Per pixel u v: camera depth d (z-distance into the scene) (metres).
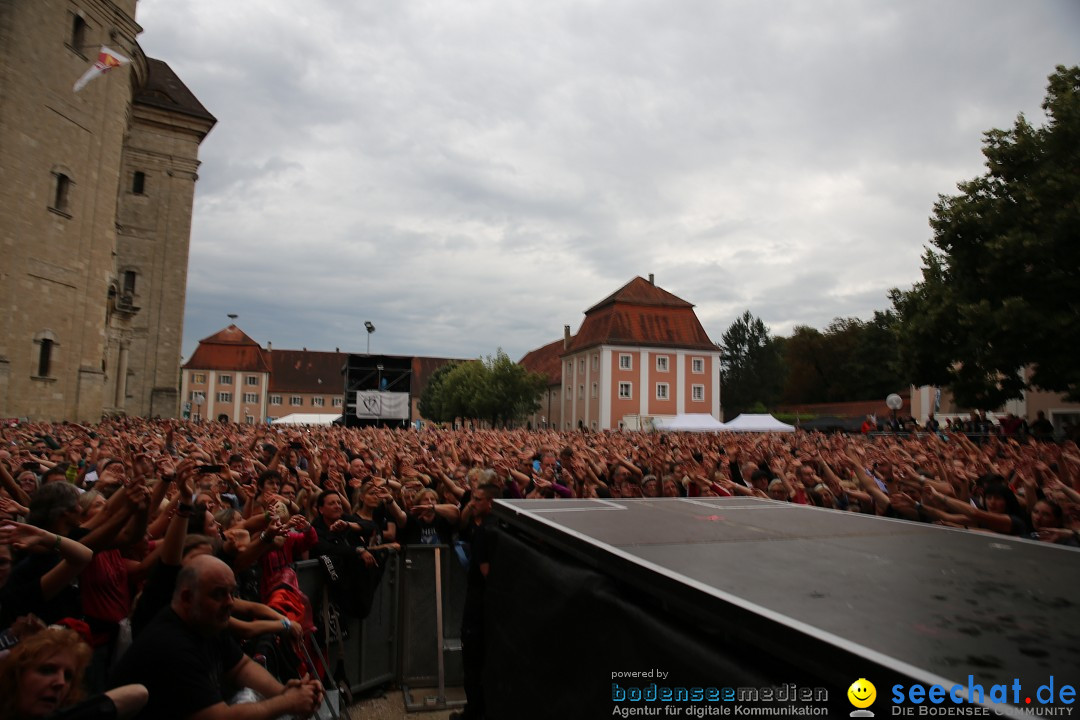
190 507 3.45
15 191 24.70
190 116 42.97
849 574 1.90
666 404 62.03
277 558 4.62
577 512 3.12
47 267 26.11
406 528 6.29
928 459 8.18
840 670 1.31
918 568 1.99
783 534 2.54
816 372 69.56
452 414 69.00
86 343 28.20
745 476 8.08
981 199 20.62
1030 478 6.06
